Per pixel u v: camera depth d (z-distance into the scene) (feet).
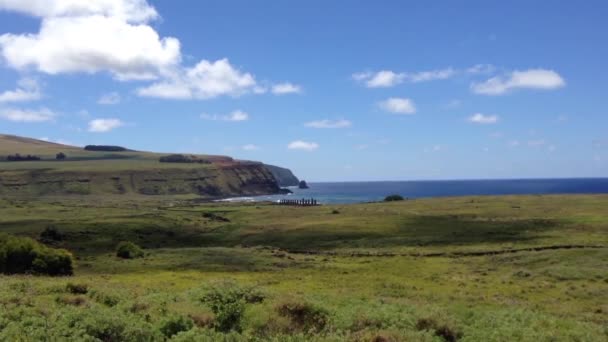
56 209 539.29
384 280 167.84
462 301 120.88
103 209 559.38
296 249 292.61
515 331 63.57
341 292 127.54
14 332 48.70
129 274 187.52
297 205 610.65
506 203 483.51
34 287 101.91
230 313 66.23
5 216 453.58
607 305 121.80
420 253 253.24
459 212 425.28
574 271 176.76
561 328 71.00
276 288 140.26
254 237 341.82
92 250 294.25
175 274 184.03
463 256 238.89
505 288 152.46
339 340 52.24
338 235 326.65
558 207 430.61
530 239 274.16
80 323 52.80
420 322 63.72
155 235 356.79
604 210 389.39
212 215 477.36
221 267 207.31
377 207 504.02
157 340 52.85
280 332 58.13
